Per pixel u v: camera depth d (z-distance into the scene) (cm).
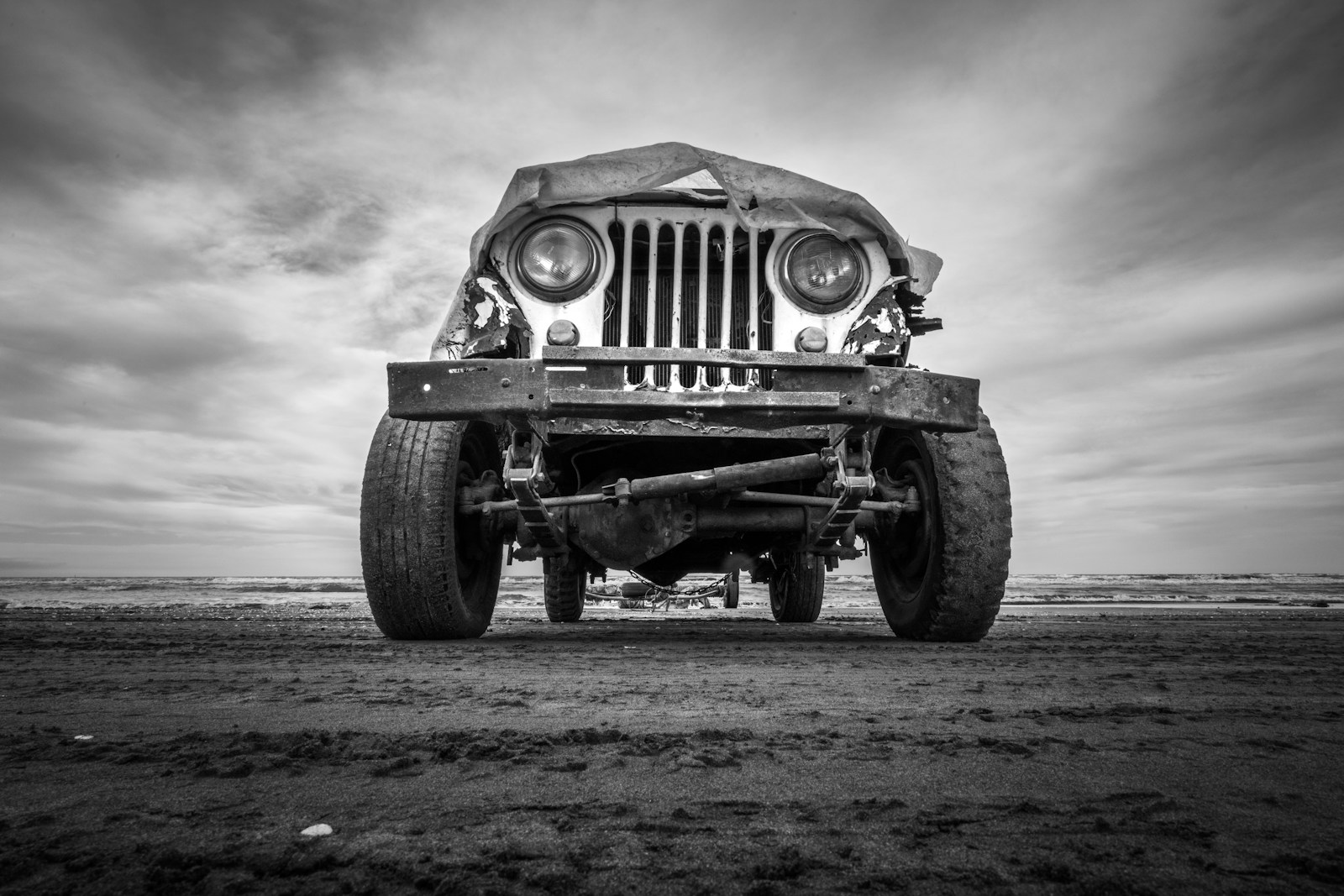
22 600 1484
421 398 322
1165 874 78
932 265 414
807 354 325
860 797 106
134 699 199
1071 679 244
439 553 395
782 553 677
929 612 410
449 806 101
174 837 88
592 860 82
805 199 361
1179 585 3772
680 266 368
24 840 87
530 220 368
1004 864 81
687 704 190
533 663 288
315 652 337
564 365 323
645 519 416
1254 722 167
